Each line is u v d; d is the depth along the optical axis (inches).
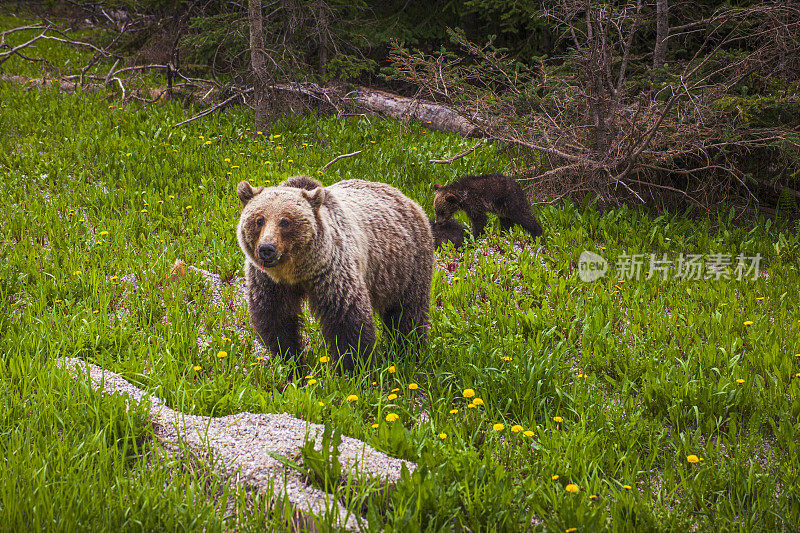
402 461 158.9
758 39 405.1
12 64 686.5
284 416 175.0
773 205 434.6
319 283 199.5
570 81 412.8
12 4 913.5
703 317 260.1
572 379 213.9
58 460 151.3
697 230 372.5
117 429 169.0
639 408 197.6
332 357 211.9
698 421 187.8
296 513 142.6
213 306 259.6
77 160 412.8
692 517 155.6
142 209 359.6
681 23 479.8
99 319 230.5
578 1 378.6
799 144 347.3
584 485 159.5
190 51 609.9
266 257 180.5
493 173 406.9
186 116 526.6
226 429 169.0
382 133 519.5
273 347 211.6
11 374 189.5
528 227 366.3
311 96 544.4
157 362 204.8
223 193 384.8
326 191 211.8
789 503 155.9
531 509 150.1
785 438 178.9
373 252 220.5
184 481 151.6
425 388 214.5
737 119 377.1
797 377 209.3
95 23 778.8
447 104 491.2
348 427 178.5
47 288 253.3
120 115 507.8
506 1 520.4
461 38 422.6
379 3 637.9
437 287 289.1
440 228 366.6
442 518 144.4
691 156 412.2
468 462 160.4
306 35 579.5
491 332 246.1
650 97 402.3
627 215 385.1
